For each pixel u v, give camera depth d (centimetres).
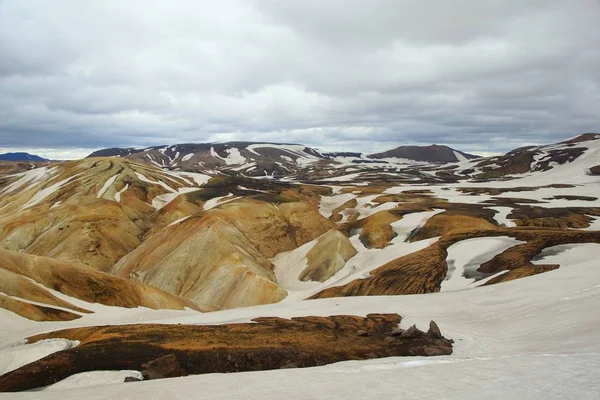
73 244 7762
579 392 1329
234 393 1620
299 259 7731
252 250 7738
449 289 5047
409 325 3531
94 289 5047
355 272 6725
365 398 1422
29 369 2639
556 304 3375
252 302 6062
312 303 4756
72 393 1847
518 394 1353
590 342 2269
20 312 4100
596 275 3916
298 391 1571
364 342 3136
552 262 5047
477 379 1539
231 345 2958
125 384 1986
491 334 3139
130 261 7538
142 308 4997
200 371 2642
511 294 3925
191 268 6875
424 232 8069
